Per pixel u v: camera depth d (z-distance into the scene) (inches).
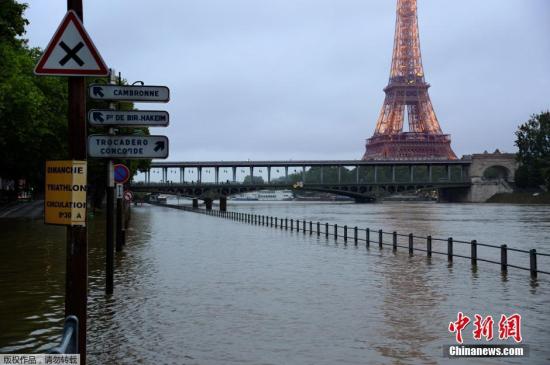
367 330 524.7
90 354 447.8
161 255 1163.3
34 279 823.1
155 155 594.2
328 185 7249.0
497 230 2158.0
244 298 681.6
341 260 1083.3
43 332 519.5
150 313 596.1
